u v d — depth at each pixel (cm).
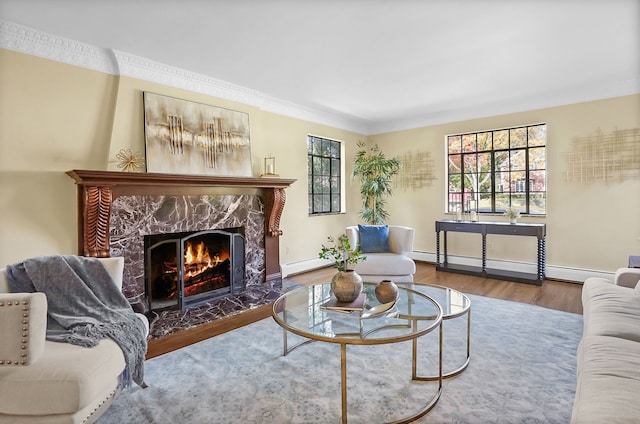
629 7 238
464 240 528
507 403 181
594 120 414
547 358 231
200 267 373
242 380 209
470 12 246
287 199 489
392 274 381
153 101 335
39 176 277
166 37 284
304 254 516
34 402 135
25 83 270
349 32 277
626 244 399
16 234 266
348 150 595
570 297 371
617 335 166
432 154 553
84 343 161
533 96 450
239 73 368
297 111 497
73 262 205
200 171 368
